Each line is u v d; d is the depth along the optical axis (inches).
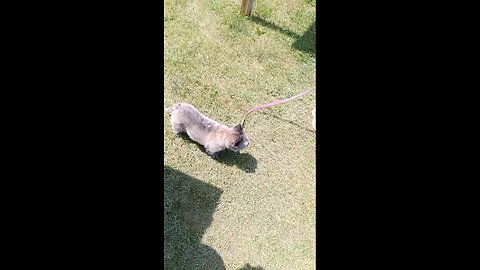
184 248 134.1
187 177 144.6
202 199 142.3
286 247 139.9
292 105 165.3
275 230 142.1
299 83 171.2
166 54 163.8
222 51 170.6
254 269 135.1
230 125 158.6
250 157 152.5
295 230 143.3
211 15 177.5
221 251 136.1
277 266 136.4
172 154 147.2
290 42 179.0
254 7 183.5
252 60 171.6
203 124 143.8
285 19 184.4
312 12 188.2
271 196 147.6
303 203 148.2
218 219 140.6
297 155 156.4
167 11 173.9
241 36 175.6
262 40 176.7
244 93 164.7
